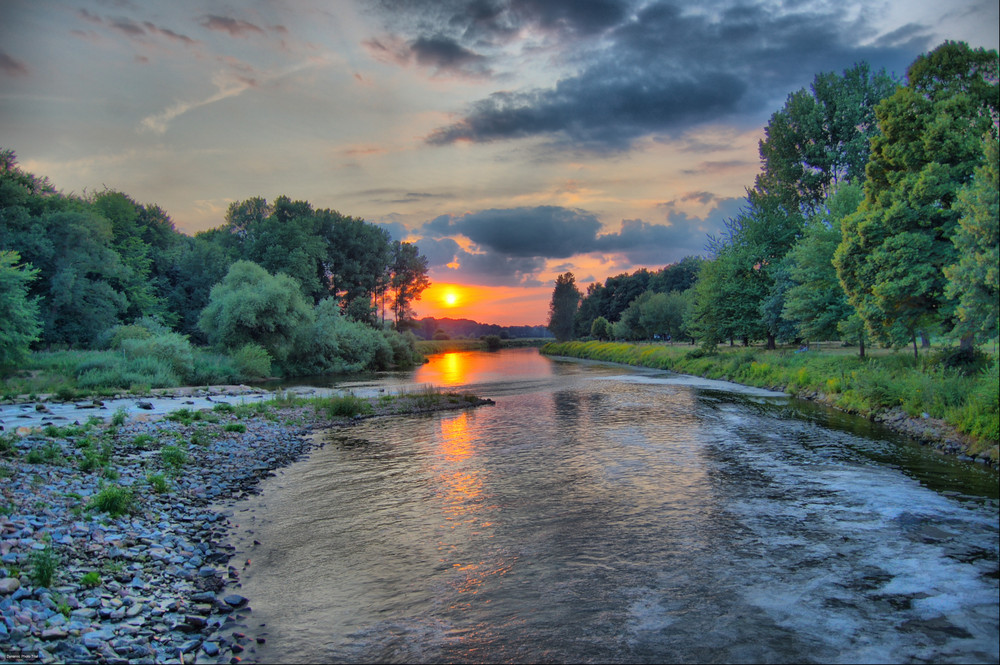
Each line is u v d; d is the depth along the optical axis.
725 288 50.19
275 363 54.28
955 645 6.92
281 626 7.64
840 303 33.69
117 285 55.50
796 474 14.95
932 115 22.80
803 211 55.72
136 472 14.41
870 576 8.89
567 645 7.13
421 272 112.75
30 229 46.91
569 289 135.62
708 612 7.90
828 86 54.19
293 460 18.06
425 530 11.51
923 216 22.36
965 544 10.05
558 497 13.57
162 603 7.98
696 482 14.48
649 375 50.50
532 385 42.56
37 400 26.98
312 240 81.31
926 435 18.39
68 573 8.28
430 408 29.75
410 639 7.32
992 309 16.47
